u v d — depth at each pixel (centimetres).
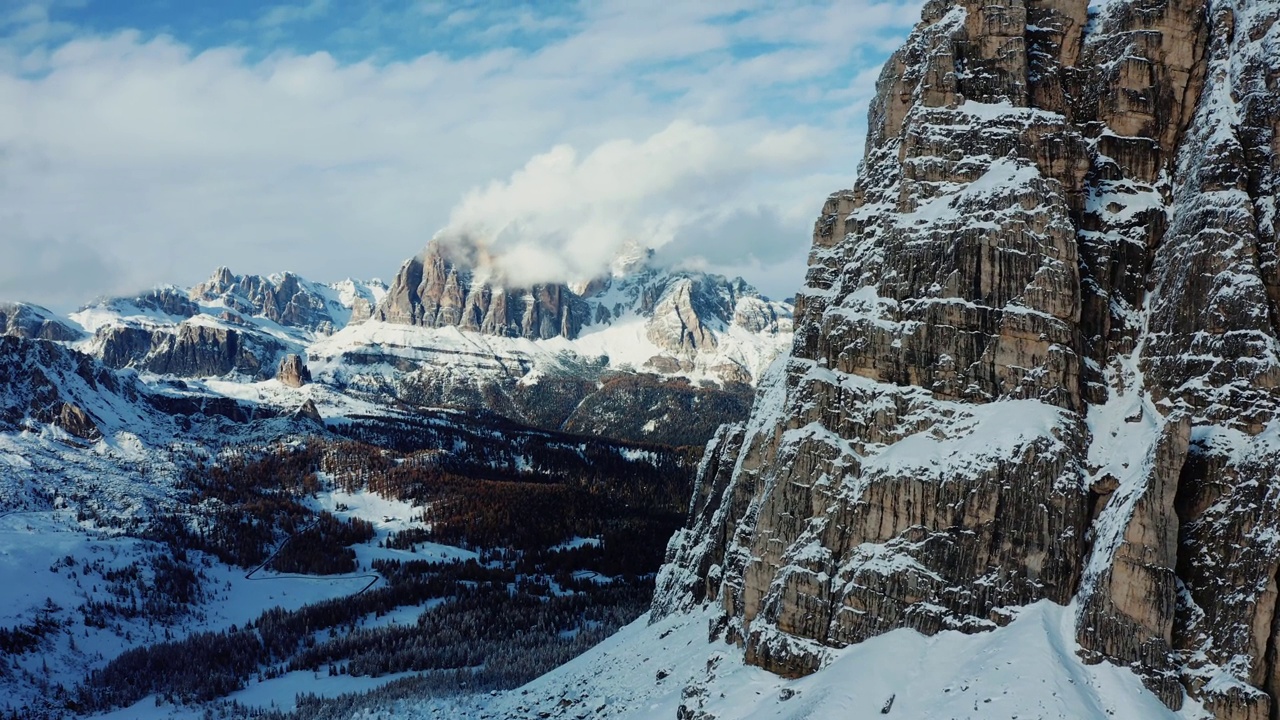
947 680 8200
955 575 8750
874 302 10119
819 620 9288
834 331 10375
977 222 9619
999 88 10306
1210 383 8581
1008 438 8844
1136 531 7925
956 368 9444
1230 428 8338
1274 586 7725
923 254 9819
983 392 9319
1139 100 10131
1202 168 9162
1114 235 9806
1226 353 8562
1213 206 8975
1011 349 9288
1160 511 7919
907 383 9688
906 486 9081
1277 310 8656
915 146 10362
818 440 9925
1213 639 7850
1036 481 8662
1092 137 10281
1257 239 8856
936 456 9131
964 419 9281
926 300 9681
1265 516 7875
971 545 8738
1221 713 7594
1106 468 8731
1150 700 7644
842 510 9475
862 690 8381
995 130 10094
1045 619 8300
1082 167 9919
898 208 10350
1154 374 9012
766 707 9000
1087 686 7744
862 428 9800
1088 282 9650
